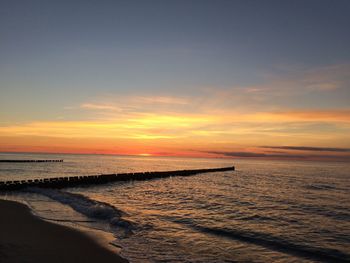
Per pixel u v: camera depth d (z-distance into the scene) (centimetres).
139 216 2077
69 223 1703
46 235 1388
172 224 1872
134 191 3884
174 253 1285
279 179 6191
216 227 1839
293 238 1677
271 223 2052
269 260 1284
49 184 3947
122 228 1652
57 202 2541
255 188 4400
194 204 2780
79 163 12444
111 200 2966
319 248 1508
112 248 1280
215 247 1420
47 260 1073
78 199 2609
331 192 4047
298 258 1339
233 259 1257
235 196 3456
